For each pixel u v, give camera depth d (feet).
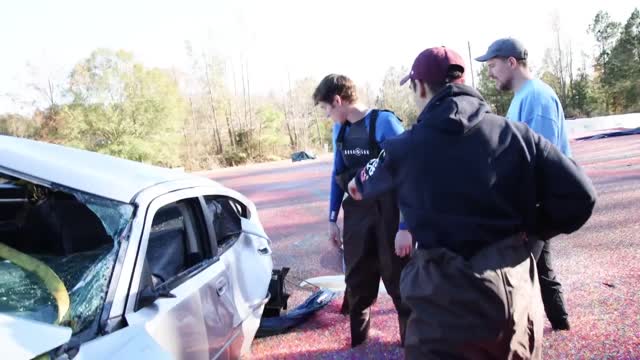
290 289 13.09
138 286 4.99
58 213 6.15
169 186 6.37
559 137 8.09
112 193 5.49
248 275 8.05
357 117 8.21
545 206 4.51
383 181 4.77
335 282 13.26
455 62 4.87
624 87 146.61
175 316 5.31
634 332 8.93
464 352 4.19
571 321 9.61
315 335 10.14
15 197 6.50
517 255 4.38
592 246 14.49
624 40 146.61
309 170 52.42
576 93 155.12
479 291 4.12
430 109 4.67
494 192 4.29
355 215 8.48
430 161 4.38
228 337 6.78
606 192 22.24
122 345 4.37
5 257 5.28
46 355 3.75
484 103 4.66
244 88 128.88
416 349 4.42
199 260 6.83
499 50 8.43
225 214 8.38
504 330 4.14
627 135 49.88
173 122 105.19
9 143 6.42
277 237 19.83
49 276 4.92
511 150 4.37
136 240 5.15
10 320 3.95
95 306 4.59
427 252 4.43
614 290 10.98
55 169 5.76
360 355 9.11
